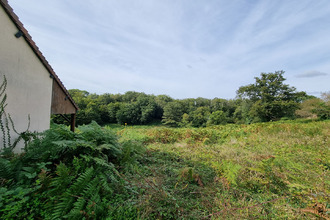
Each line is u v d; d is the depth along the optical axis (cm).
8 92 359
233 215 213
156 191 253
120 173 309
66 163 276
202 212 227
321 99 1950
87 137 354
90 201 196
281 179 318
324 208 212
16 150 370
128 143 434
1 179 211
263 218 214
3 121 345
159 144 749
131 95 5647
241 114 3228
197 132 965
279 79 2553
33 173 218
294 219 212
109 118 4288
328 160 418
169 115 3953
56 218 178
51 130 307
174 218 219
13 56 370
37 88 446
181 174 336
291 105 2270
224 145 680
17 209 171
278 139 702
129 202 231
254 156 461
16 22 363
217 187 304
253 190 300
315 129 792
